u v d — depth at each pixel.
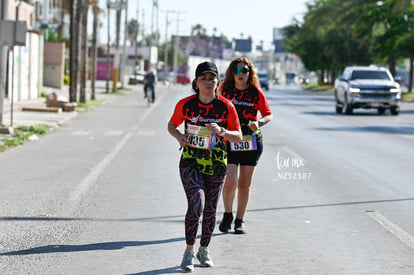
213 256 13.54
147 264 12.84
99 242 14.50
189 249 12.54
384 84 62.00
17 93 67.81
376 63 156.25
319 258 13.38
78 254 13.49
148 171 25.06
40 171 24.78
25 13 77.62
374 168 26.47
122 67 124.62
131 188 21.31
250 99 15.34
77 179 23.02
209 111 12.72
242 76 15.21
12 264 12.72
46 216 17.09
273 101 94.12
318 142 36.44
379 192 21.03
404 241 14.80
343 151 32.22
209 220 12.85
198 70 12.67
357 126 48.69
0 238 14.75
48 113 53.94
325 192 20.98
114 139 36.91
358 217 17.31
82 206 18.39
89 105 68.19
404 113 67.38
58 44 101.50
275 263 13.00
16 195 19.95
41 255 13.38
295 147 33.78
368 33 125.19
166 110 64.50
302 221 16.83
